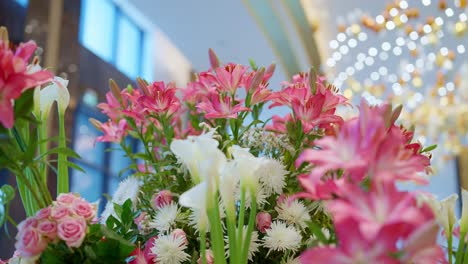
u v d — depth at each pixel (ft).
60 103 4.03
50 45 13.51
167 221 3.77
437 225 2.05
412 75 19.84
